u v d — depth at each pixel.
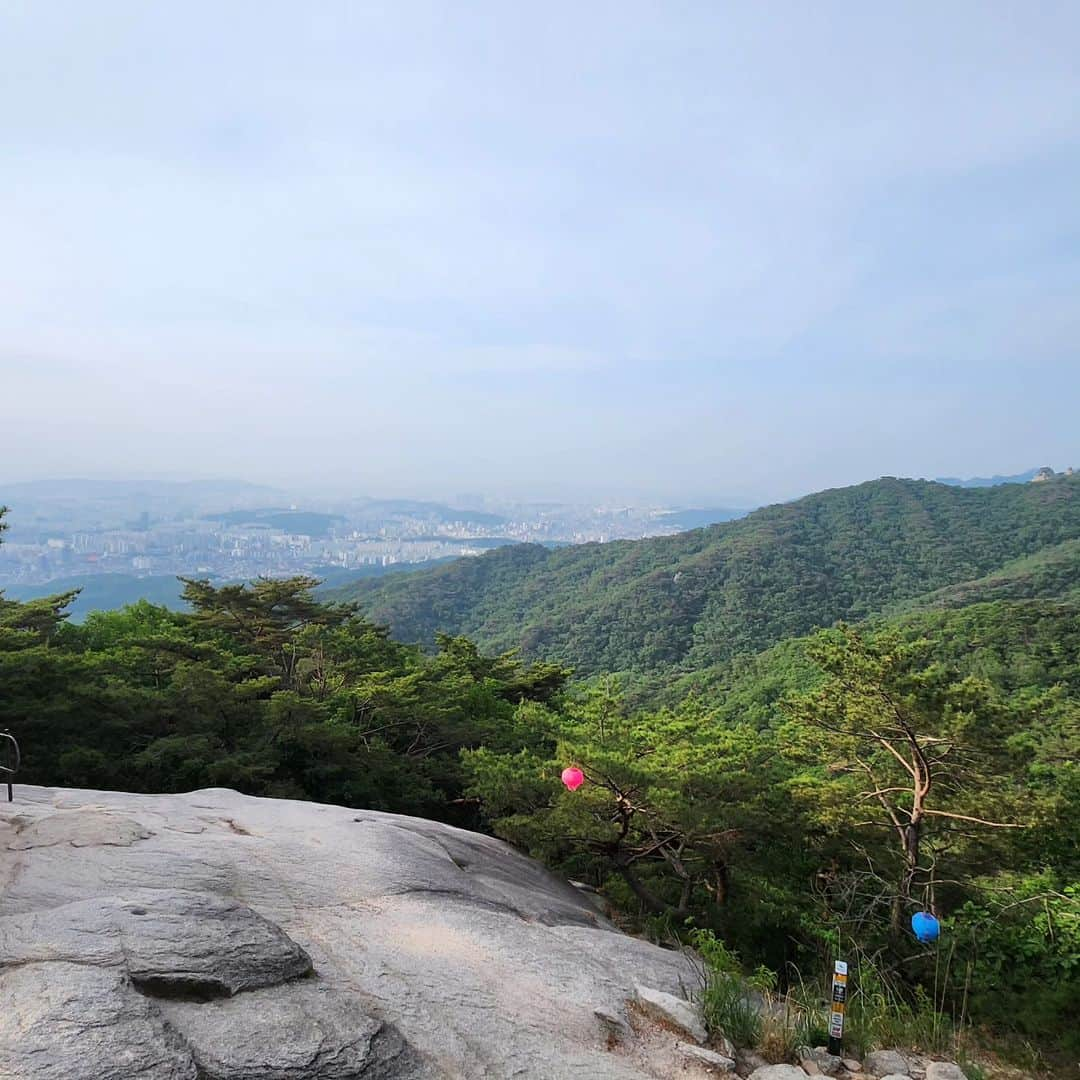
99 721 17.02
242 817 8.20
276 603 29.84
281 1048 3.51
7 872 5.57
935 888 12.62
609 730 14.83
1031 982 10.37
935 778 13.37
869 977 7.36
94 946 4.04
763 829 12.48
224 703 17.92
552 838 11.94
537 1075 3.98
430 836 9.17
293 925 5.44
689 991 5.64
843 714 13.64
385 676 21.64
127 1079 3.03
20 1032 3.20
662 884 13.74
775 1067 4.58
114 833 6.62
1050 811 11.82
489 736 20.58
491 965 5.31
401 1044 3.87
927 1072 4.96
